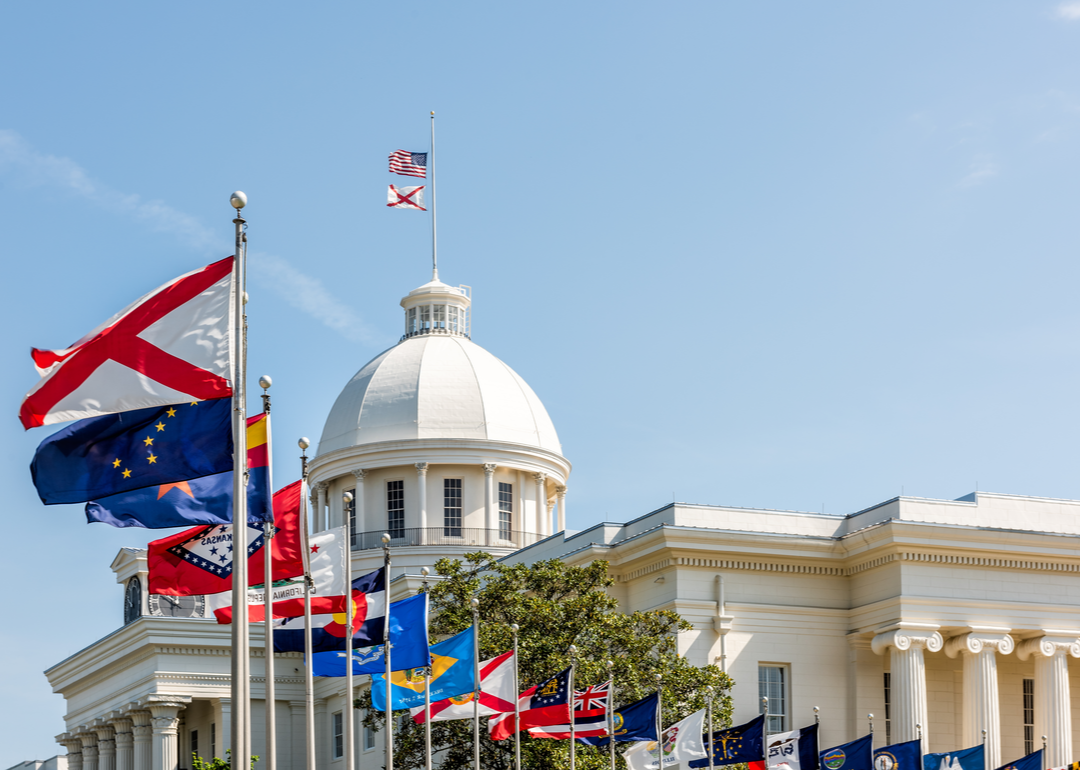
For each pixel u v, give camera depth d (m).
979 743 59.38
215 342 28.02
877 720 61.34
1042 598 61.94
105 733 91.31
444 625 52.59
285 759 84.19
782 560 62.12
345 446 92.25
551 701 43.03
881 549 60.72
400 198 96.38
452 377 93.94
